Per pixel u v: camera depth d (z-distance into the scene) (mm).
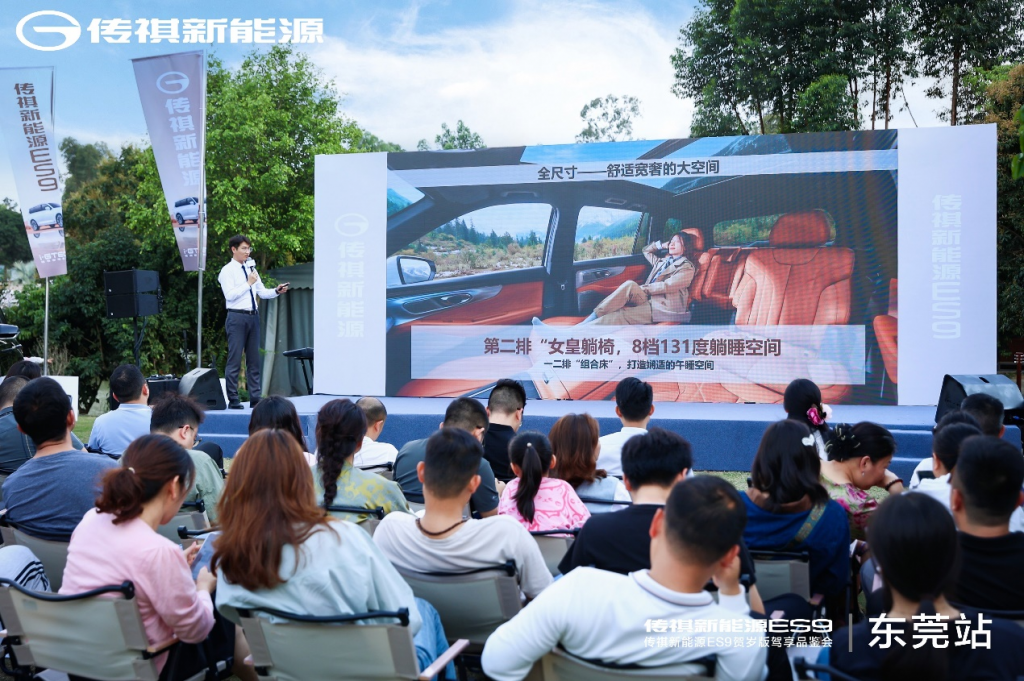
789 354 7289
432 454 2176
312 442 6555
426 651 2074
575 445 2986
